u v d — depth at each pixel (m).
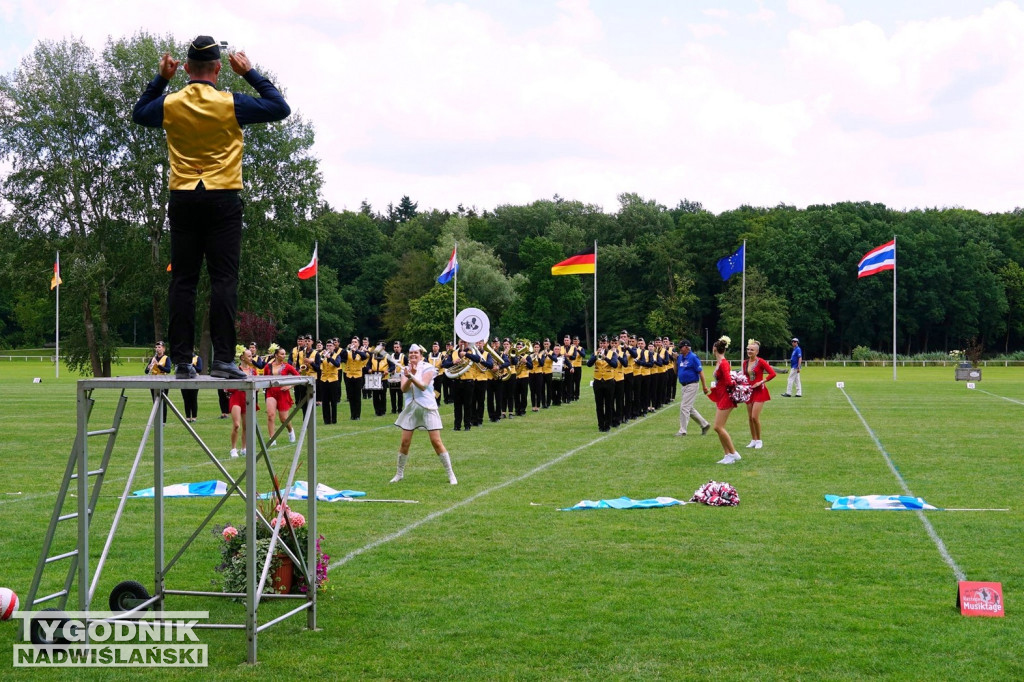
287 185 49.22
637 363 26.31
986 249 105.19
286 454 17.27
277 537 6.77
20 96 47.31
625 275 105.88
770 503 11.86
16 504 11.76
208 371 7.44
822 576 8.24
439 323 87.50
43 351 98.25
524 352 27.62
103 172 48.09
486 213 129.38
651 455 17.11
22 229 47.56
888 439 19.67
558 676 5.85
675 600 7.50
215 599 7.68
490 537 9.84
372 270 106.75
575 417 26.44
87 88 47.00
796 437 20.16
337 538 9.80
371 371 27.23
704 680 5.78
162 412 7.26
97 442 19.12
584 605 7.37
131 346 102.38
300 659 6.20
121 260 49.62
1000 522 10.57
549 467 15.45
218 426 23.52
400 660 6.15
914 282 96.56
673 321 98.25
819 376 59.12
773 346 95.50
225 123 6.56
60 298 51.91
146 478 14.05
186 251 6.71
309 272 44.12
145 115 6.62
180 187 6.59
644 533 10.01
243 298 48.34
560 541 9.63
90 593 6.45
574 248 104.62
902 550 9.20
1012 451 17.45
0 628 7.00
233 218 6.67
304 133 49.91
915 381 50.53
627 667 6.00
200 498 12.23
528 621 6.97
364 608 7.33
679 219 126.88
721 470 14.97
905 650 6.30
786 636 6.60
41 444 18.70
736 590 7.80
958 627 6.79
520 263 112.88
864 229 99.12
